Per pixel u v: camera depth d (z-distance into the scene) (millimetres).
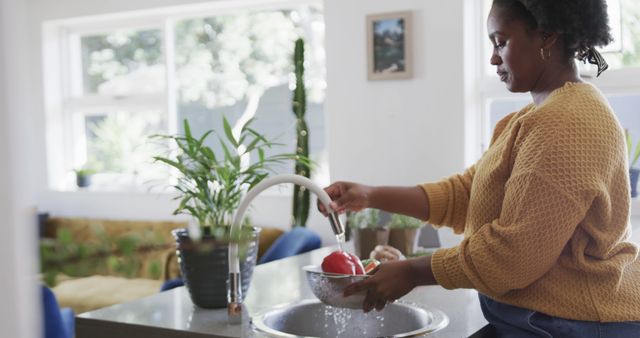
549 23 1284
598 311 1273
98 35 5453
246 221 1588
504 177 1352
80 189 5461
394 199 1720
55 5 5348
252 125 4820
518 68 1357
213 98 4969
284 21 4711
